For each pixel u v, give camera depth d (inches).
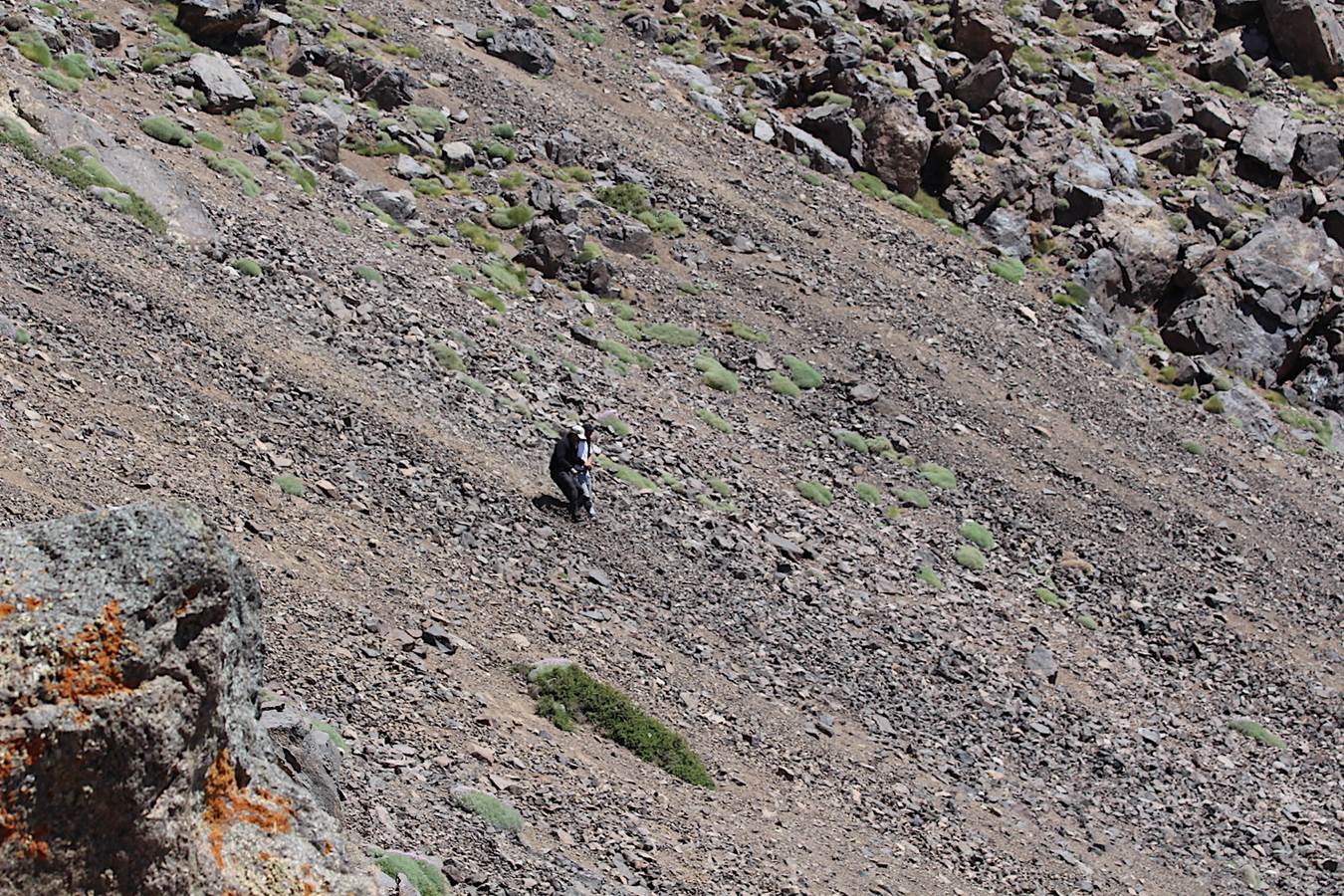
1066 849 3747.5
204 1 6884.8
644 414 5511.8
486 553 3858.3
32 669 936.9
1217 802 4384.8
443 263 6067.9
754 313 6825.8
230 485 3432.6
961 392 6732.3
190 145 5851.4
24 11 6205.7
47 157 4763.8
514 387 5167.3
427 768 2610.7
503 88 7805.1
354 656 2942.9
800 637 4311.0
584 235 6801.2
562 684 3253.0
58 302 3860.7
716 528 4776.1
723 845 2903.5
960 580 5280.5
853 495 5629.9
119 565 991.6
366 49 7524.6
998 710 4424.2
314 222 5753.0
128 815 973.2
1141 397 7347.4
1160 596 5674.2
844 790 3535.9
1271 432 7519.7
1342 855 4237.2
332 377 4436.5
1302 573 6186.0
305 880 1089.4
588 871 2468.0
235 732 1113.4
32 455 2947.8
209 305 4466.0
